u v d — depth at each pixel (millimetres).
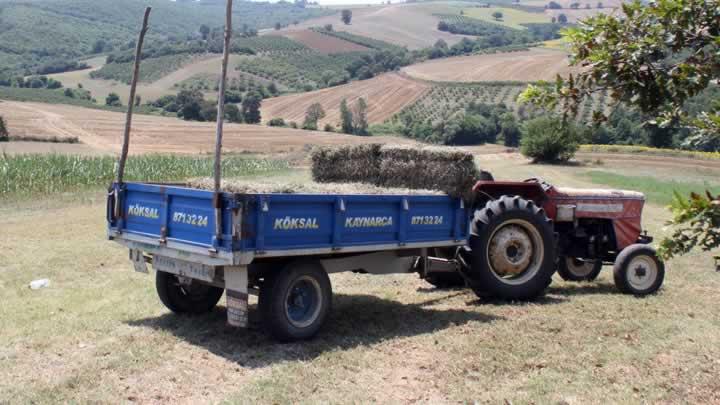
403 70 120062
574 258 9828
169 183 7398
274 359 5957
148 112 92750
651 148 55688
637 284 9000
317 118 92625
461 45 146250
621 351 6266
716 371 5801
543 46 132375
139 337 6488
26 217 15172
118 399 4996
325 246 6492
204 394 5164
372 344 6402
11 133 56281
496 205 8172
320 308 6629
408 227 7289
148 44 168125
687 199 3250
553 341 6562
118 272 9547
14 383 5254
